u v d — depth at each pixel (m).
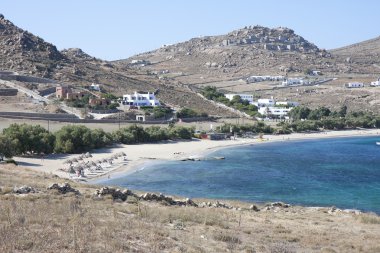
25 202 36.00
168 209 41.91
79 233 27.06
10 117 147.62
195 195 71.69
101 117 173.25
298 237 35.53
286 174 97.31
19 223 28.55
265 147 158.38
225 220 39.91
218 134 173.75
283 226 40.12
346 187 82.19
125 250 25.38
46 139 108.62
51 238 25.58
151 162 109.88
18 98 180.62
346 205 66.25
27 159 99.50
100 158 109.00
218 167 105.50
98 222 30.97
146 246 26.83
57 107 171.75
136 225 31.72
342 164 117.00
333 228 41.09
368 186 83.50
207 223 37.12
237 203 57.53
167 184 81.44
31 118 151.00
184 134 162.38
